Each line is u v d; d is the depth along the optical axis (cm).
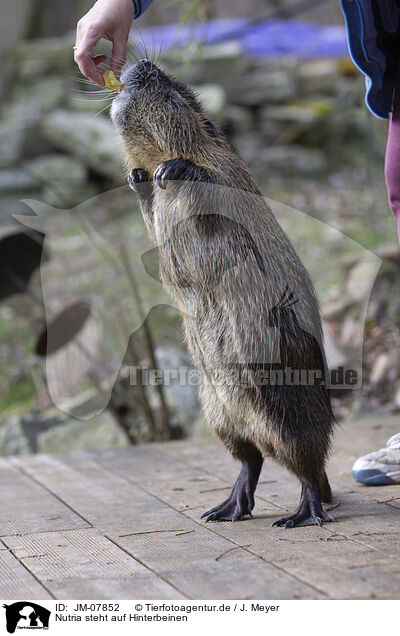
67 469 405
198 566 242
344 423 483
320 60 1289
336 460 386
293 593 217
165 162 276
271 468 373
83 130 1058
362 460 338
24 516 317
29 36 1464
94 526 297
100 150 1030
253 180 295
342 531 271
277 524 282
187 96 294
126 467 402
